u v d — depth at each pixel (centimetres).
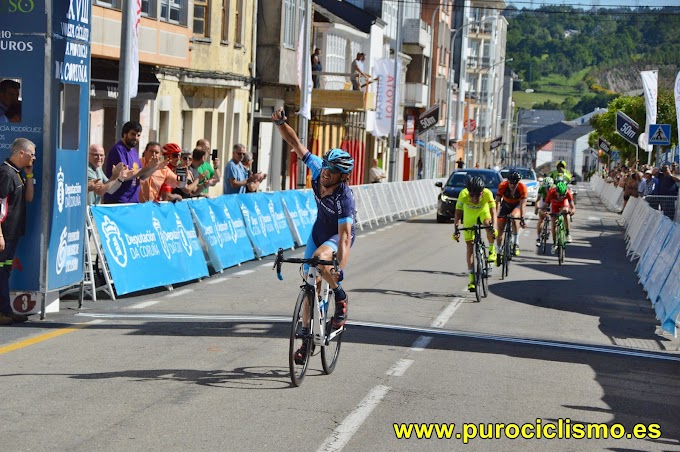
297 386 928
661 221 2014
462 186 3647
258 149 4038
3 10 1205
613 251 2766
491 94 13962
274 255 2152
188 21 2944
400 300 1570
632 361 1180
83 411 806
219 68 3416
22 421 770
